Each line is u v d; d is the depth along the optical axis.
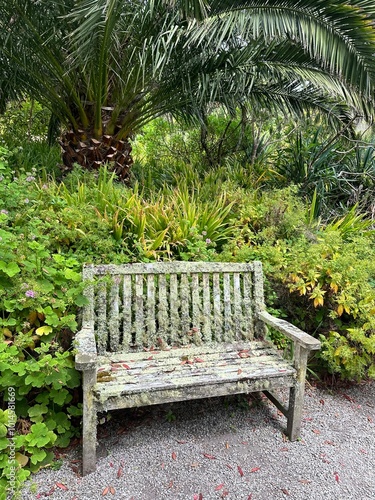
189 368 2.17
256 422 2.36
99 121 4.27
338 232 3.41
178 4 3.15
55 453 1.99
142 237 3.10
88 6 3.09
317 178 5.45
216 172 5.27
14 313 2.08
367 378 3.00
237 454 2.07
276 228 3.58
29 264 2.09
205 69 4.03
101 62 3.71
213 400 2.57
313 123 5.72
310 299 2.95
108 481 1.83
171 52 3.75
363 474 1.97
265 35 3.24
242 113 5.43
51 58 3.93
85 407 1.82
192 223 3.41
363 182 5.44
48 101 4.60
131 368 2.14
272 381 2.12
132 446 2.08
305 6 3.12
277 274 2.95
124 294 2.38
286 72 3.98
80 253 2.78
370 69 3.17
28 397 2.10
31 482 1.79
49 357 1.84
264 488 1.84
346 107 5.16
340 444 2.20
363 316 2.72
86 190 3.49
